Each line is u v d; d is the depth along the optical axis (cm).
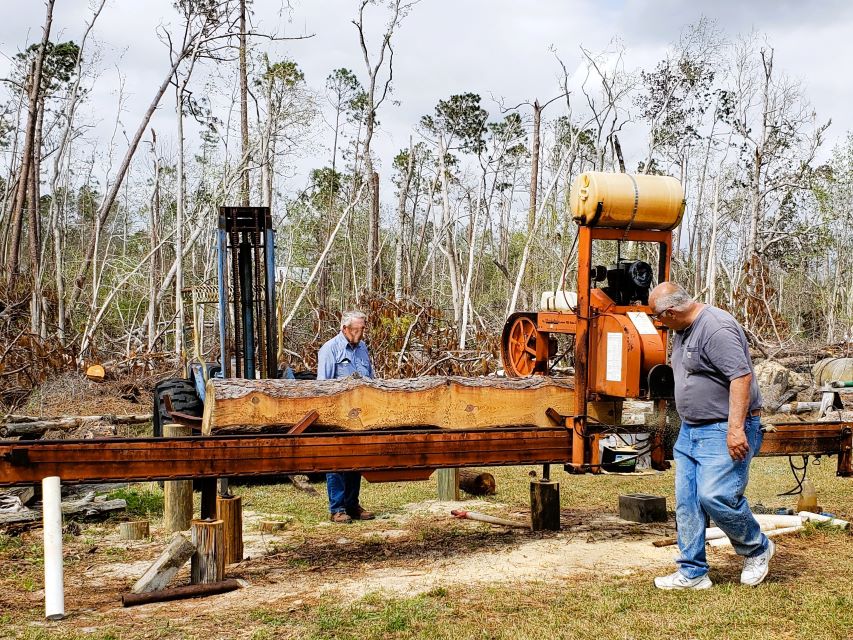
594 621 415
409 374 1555
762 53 3225
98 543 607
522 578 506
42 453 469
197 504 754
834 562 522
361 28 2362
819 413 1326
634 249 2319
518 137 3094
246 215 831
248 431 546
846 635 388
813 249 3072
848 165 2902
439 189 3775
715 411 462
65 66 2408
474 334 2027
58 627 416
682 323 470
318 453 528
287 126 2255
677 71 2806
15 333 1561
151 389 1487
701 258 3462
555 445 589
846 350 1769
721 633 394
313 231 3238
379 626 413
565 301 654
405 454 550
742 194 3397
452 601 458
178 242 1781
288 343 1819
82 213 3831
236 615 435
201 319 1375
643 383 553
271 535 636
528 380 616
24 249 2873
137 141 1938
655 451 578
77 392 1418
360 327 699
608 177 562
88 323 1881
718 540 570
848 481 840
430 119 3300
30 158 1917
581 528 650
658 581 477
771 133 3256
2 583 500
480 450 569
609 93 2247
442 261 3984
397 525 670
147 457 489
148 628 414
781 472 891
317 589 486
